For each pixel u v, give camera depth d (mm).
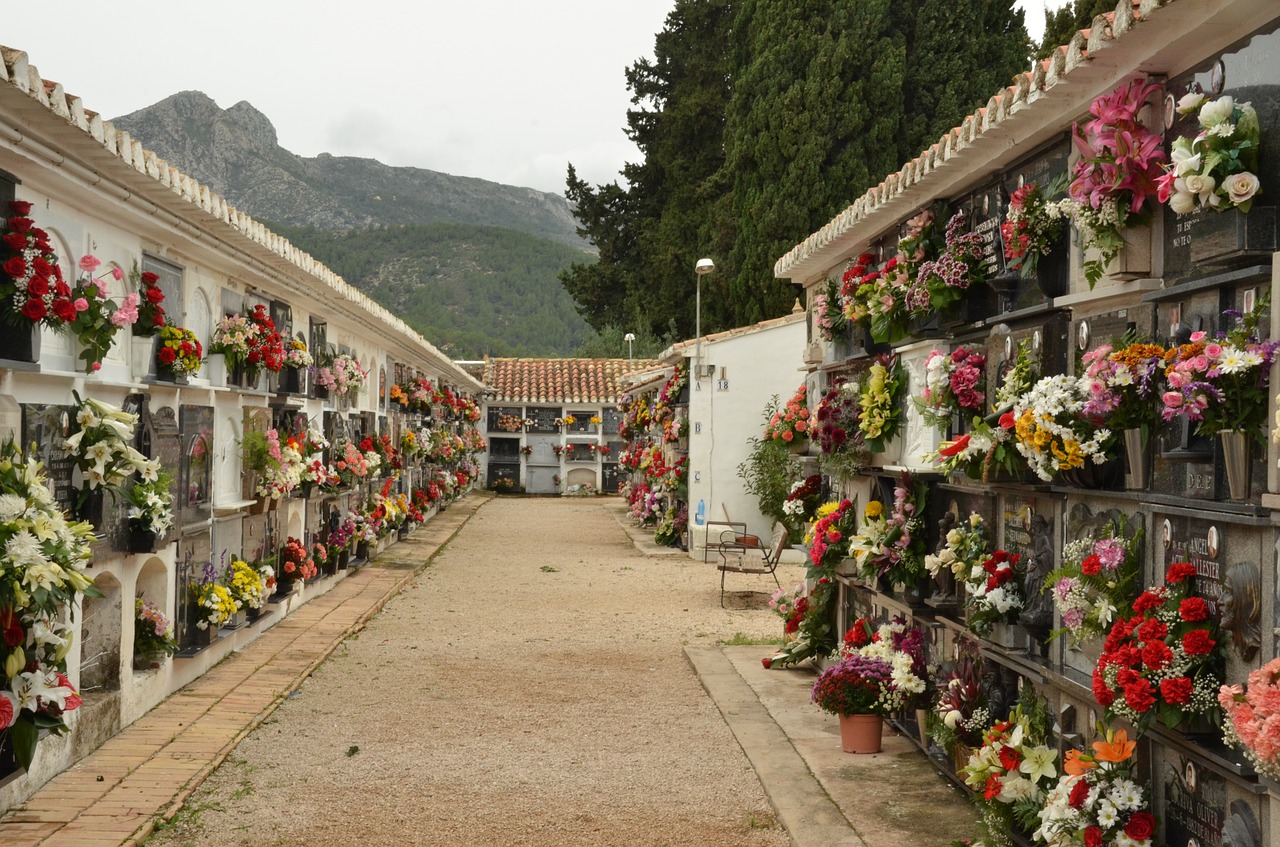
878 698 7418
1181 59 4426
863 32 24609
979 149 6301
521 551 21672
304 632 11812
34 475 5266
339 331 15906
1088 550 4848
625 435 34094
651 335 38062
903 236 8297
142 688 8094
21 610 5094
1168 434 4336
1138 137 4512
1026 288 6082
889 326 7941
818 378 11320
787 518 12945
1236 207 3840
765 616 14023
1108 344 4613
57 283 5969
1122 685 4027
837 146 25109
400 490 23000
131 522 7570
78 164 6367
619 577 17828
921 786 6773
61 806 6059
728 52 31406
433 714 8711
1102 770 4504
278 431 11844
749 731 8156
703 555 20312
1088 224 4766
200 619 9383
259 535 11539
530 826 6137
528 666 10703
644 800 6625
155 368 8250
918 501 7461
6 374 5867
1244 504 3777
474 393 40500
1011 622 5773
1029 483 5535
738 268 26844
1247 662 3785
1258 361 3537
